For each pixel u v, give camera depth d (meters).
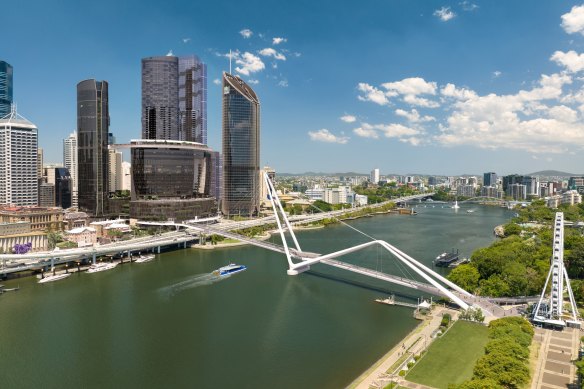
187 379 167.88
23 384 164.88
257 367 176.88
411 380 153.38
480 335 191.25
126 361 183.12
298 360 182.38
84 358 185.88
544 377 154.00
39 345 198.75
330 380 165.50
